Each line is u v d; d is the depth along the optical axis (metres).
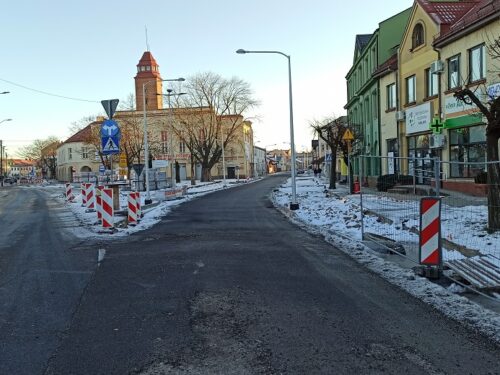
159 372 4.23
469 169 20.33
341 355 4.56
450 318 5.63
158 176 45.12
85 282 7.78
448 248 8.84
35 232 14.70
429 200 7.54
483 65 19.05
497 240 8.70
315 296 6.69
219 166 90.50
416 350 4.68
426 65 24.34
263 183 59.62
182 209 22.62
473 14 19.98
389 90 30.88
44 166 124.75
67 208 24.44
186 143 62.31
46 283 7.75
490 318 5.57
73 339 5.13
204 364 4.39
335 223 15.01
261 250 10.56
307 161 165.38
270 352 4.65
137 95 82.19
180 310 6.09
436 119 22.05
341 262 9.13
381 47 33.19
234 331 5.27
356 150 33.25
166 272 8.38
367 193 12.96
